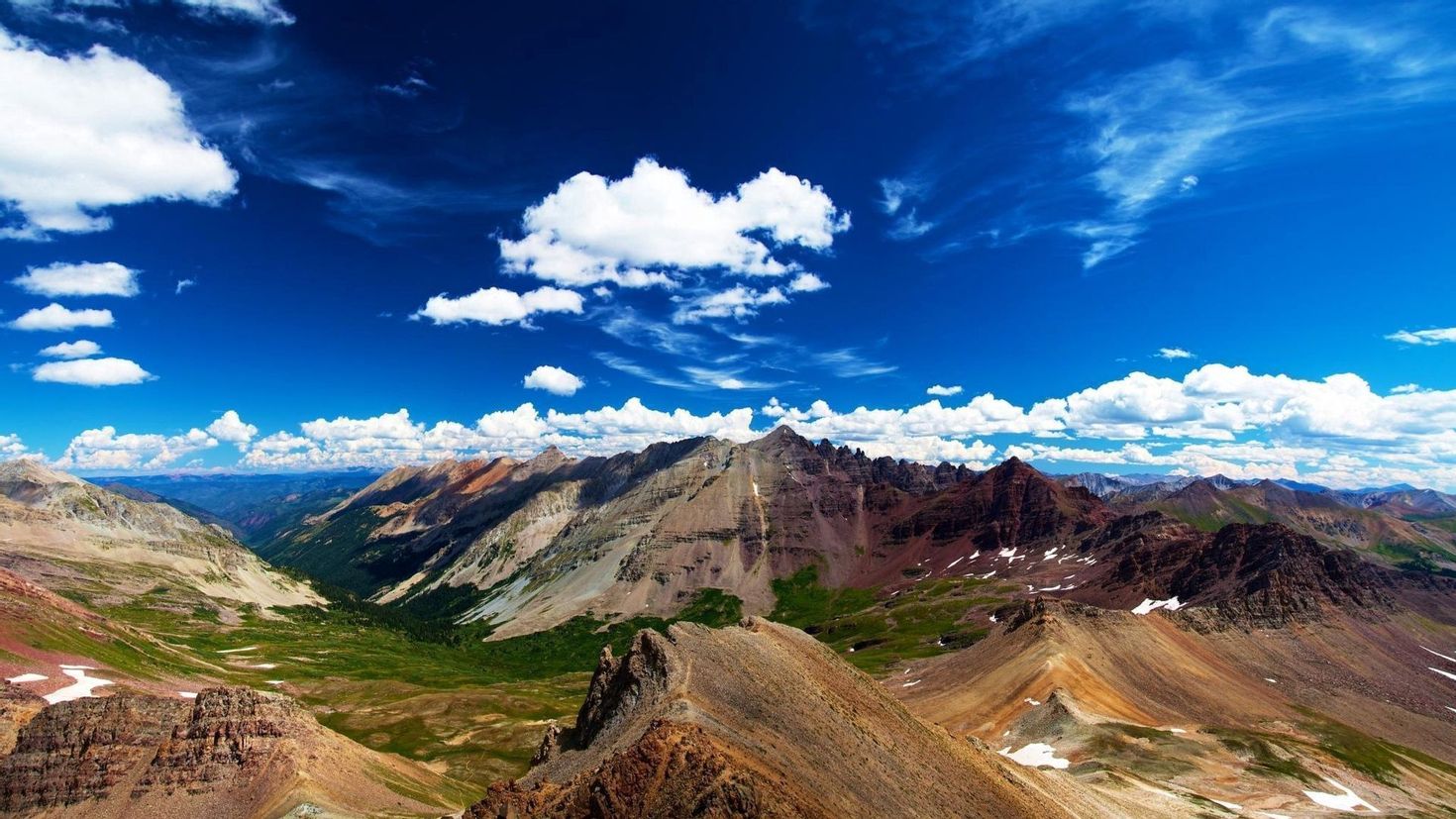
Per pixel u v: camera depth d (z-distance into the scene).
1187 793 118.50
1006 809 76.19
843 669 91.94
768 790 55.31
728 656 81.50
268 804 100.50
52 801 101.00
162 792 102.38
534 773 74.88
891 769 72.75
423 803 112.38
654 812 52.62
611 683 81.44
